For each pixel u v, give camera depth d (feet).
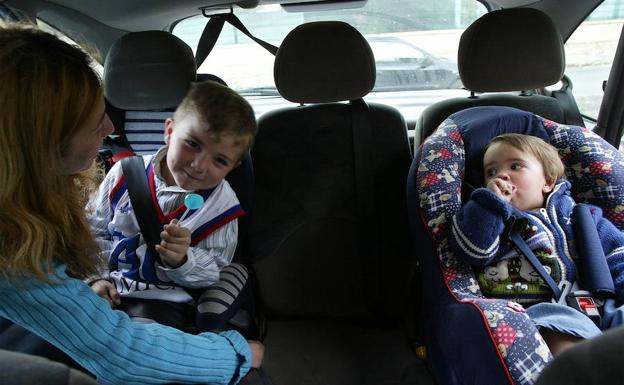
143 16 6.62
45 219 2.36
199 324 4.03
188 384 3.14
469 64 5.33
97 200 4.49
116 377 2.77
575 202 5.16
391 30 7.71
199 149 4.06
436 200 4.74
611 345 1.23
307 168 5.55
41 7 5.72
